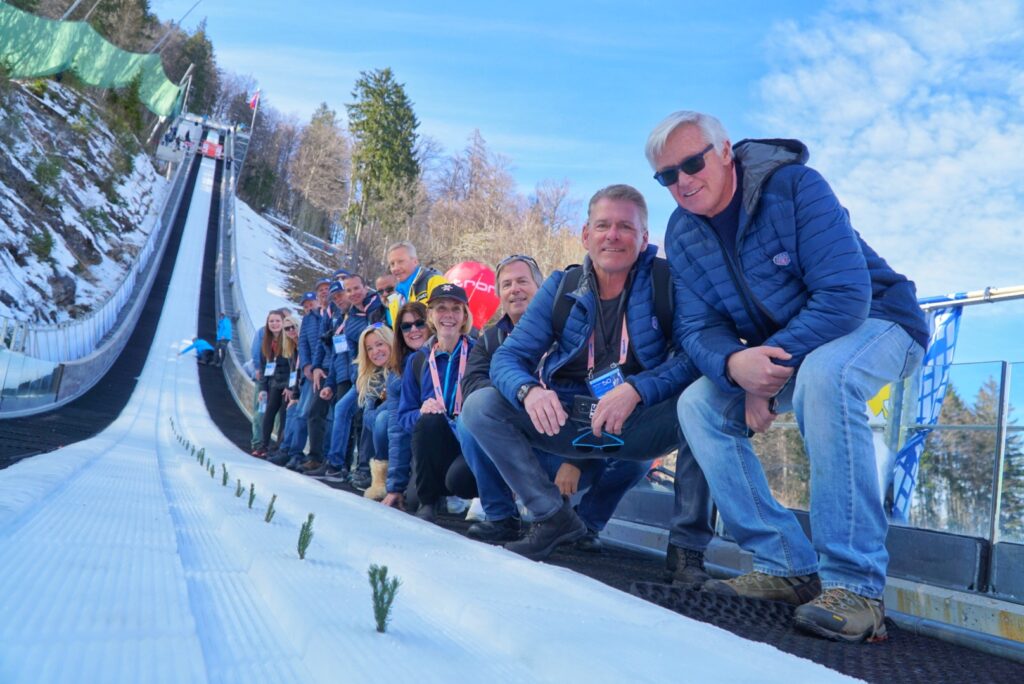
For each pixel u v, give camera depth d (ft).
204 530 7.54
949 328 10.77
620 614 5.28
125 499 9.37
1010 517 8.82
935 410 10.18
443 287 15.23
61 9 98.68
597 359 10.32
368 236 222.89
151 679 2.92
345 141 335.06
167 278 151.23
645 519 14.43
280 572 5.18
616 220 9.86
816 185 7.61
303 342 28.84
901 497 10.55
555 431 9.58
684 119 7.86
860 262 7.47
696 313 8.82
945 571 8.45
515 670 3.73
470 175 195.21
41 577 4.37
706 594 7.58
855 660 5.80
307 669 3.44
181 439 31.99
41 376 42.16
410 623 4.35
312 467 26.45
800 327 7.48
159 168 255.70
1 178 92.02
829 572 7.00
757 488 8.17
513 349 10.57
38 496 7.93
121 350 95.09
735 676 3.84
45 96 132.98
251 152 350.84
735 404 8.28
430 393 15.39
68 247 106.63
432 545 7.81
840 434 7.00
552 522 10.19
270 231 241.14
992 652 7.03
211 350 99.55
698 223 8.38
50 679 2.74
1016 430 8.90
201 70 388.16
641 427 10.45
